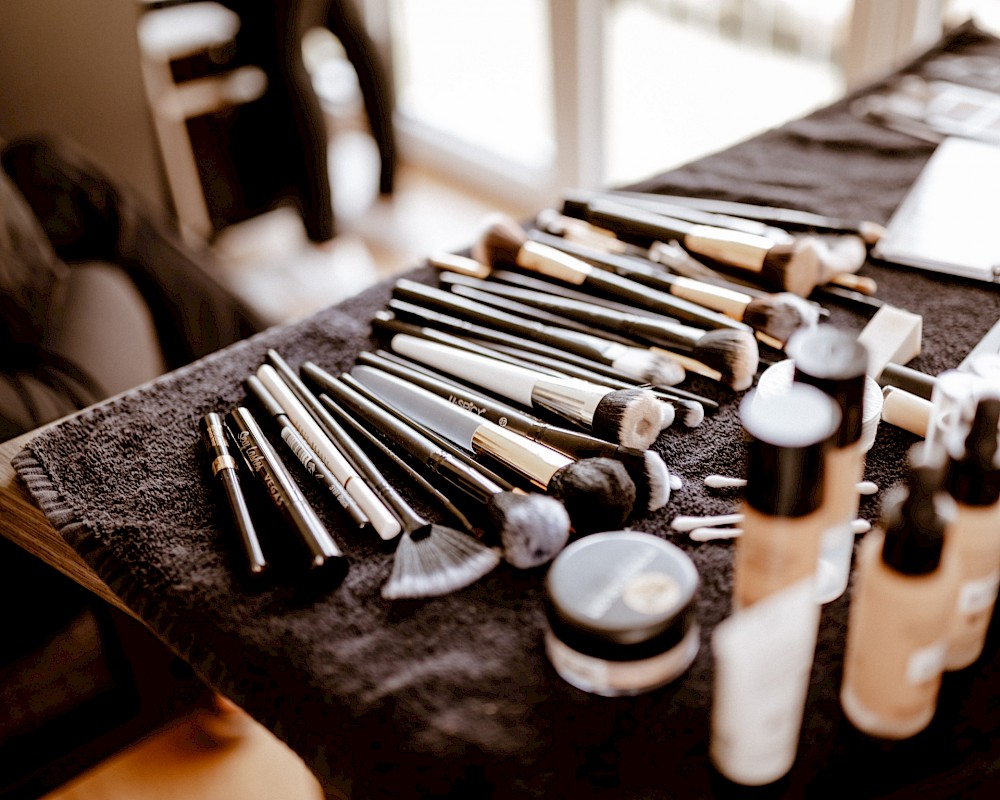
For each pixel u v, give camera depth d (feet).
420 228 6.49
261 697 1.49
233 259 6.29
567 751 1.34
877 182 2.69
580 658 1.35
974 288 2.25
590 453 1.73
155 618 1.64
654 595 1.34
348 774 1.38
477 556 1.61
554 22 5.42
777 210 2.60
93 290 3.18
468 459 1.78
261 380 2.09
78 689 2.54
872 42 4.25
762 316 2.04
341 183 6.63
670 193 2.75
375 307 2.40
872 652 1.26
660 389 1.94
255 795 3.10
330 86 6.54
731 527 1.65
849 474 1.40
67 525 1.80
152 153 5.61
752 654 1.12
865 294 2.24
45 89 5.30
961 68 3.15
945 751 1.32
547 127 6.54
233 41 5.41
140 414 2.08
